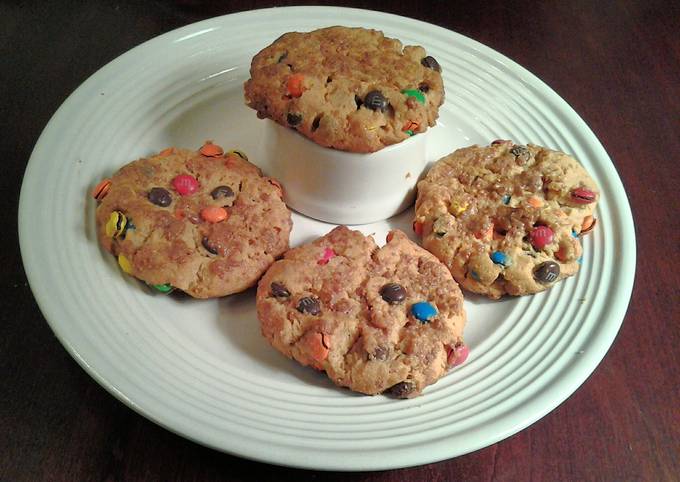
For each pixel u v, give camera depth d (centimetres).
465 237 33
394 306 30
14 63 42
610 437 31
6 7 45
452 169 36
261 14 42
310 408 28
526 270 32
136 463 28
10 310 32
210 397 27
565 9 51
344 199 35
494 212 34
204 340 30
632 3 52
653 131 44
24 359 30
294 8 43
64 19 45
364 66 33
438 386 29
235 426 26
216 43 41
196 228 32
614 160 42
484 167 36
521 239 33
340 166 33
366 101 32
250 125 39
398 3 50
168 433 29
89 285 30
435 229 33
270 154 35
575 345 31
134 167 33
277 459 25
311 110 32
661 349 34
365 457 26
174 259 30
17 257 34
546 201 35
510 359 31
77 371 30
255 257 31
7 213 35
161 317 31
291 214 36
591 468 30
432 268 31
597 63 48
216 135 39
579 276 34
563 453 30
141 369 27
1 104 39
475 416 28
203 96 39
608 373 33
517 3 51
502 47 48
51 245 31
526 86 42
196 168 34
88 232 32
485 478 29
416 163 35
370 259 32
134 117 37
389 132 32
